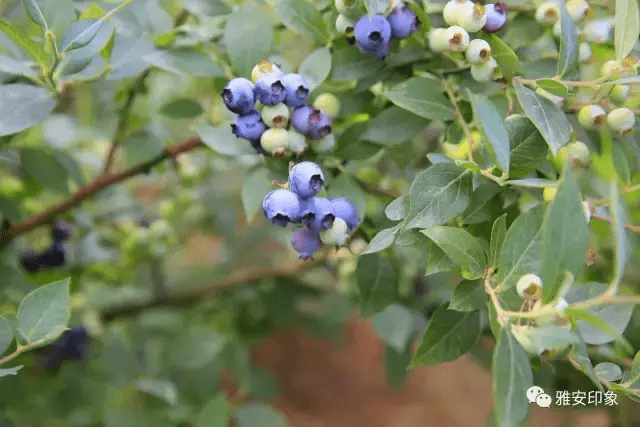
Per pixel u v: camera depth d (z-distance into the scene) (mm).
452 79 826
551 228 678
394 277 856
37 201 1106
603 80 759
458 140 810
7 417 1030
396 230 755
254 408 1057
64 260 1017
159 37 854
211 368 1253
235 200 1308
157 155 936
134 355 1174
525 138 759
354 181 822
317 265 1253
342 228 755
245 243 1400
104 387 1146
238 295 1392
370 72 821
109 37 795
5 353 802
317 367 2113
